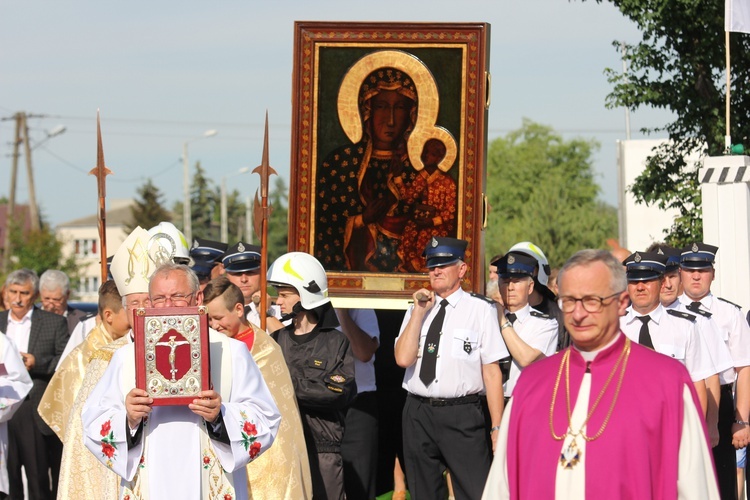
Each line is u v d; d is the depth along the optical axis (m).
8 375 10.84
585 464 5.57
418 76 10.30
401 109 10.38
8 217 51.47
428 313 9.30
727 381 10.61
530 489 5.72
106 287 9.06
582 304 5.66
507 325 9.34
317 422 9.34
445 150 10.34
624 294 5.72
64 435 8.85
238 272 10.16
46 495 12.34
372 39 10.33
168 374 6.11
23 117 52.19
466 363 9.08
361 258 10.45
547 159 80.12
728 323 10.77
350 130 10.41
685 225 19.45
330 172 10.48
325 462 9.34
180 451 6.32
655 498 5.52
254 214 9.75
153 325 6.12
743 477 12.54
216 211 100.00
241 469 6.64
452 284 9.25
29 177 52.16
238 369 6.54
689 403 5.56
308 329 9.41
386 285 10.38
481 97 10.24
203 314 6.15
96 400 6.40
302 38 10.38
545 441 5.70
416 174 10.39
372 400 10.14
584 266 5.67
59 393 9.14
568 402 5.72
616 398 5.61
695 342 9.35
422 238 10.39
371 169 10.44
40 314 12.51
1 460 11.18
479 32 10.22
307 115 10.43
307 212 10.48
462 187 10.30
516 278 9.60
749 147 19.09
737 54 19.06
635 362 5.68
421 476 9.25
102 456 6.25
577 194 75.25
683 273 10.98
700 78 19.14
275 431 6.51
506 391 9.51
